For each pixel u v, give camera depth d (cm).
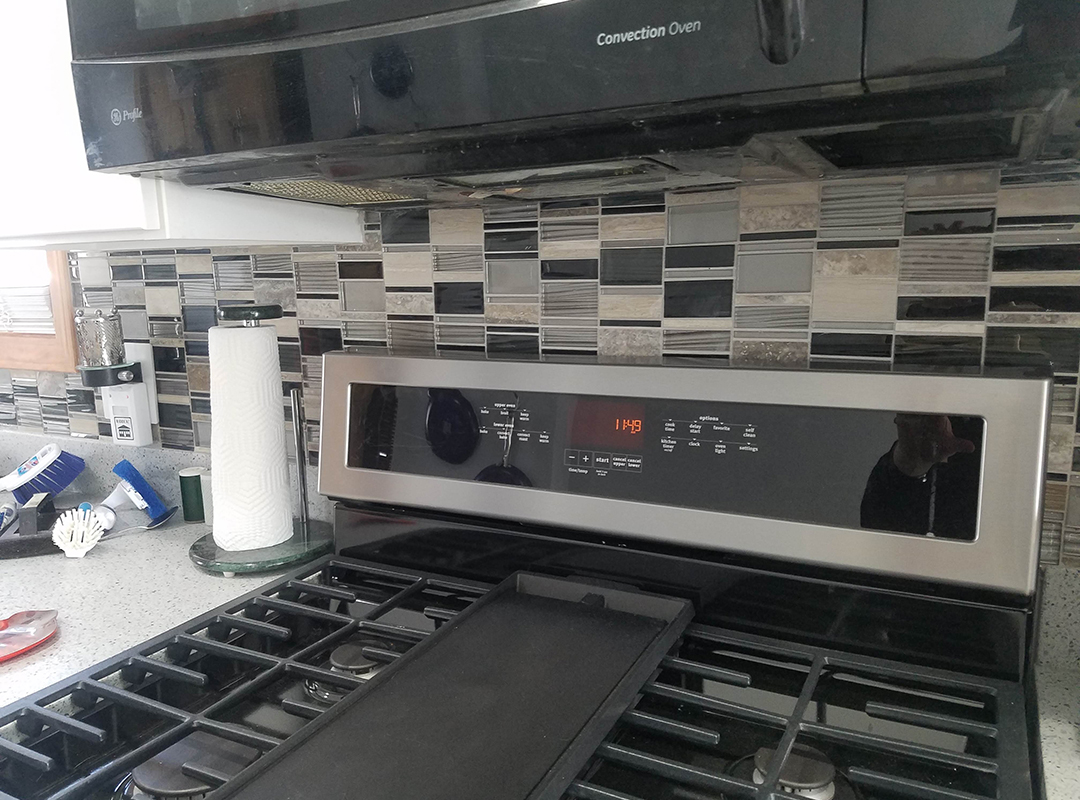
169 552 114
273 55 67
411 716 63
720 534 81
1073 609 80
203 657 84
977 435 70
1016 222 79
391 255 112
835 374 75
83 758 72
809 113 55
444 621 88
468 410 94
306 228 105
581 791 56
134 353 139
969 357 82
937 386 71
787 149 66
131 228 89
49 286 148
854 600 78
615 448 86
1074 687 77
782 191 87
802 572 80
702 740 62
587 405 88
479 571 97
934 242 82
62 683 72
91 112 80
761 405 79
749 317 91
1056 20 44
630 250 97
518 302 105
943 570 72
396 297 113
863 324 86
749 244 90
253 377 106
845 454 75
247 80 69
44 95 91
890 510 74
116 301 139
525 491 91
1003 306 80
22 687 75
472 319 108
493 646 75
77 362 146
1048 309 79
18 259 150
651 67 54
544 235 101
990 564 70
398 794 54
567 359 94
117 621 90
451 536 98
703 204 92
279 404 110
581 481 88
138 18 74
